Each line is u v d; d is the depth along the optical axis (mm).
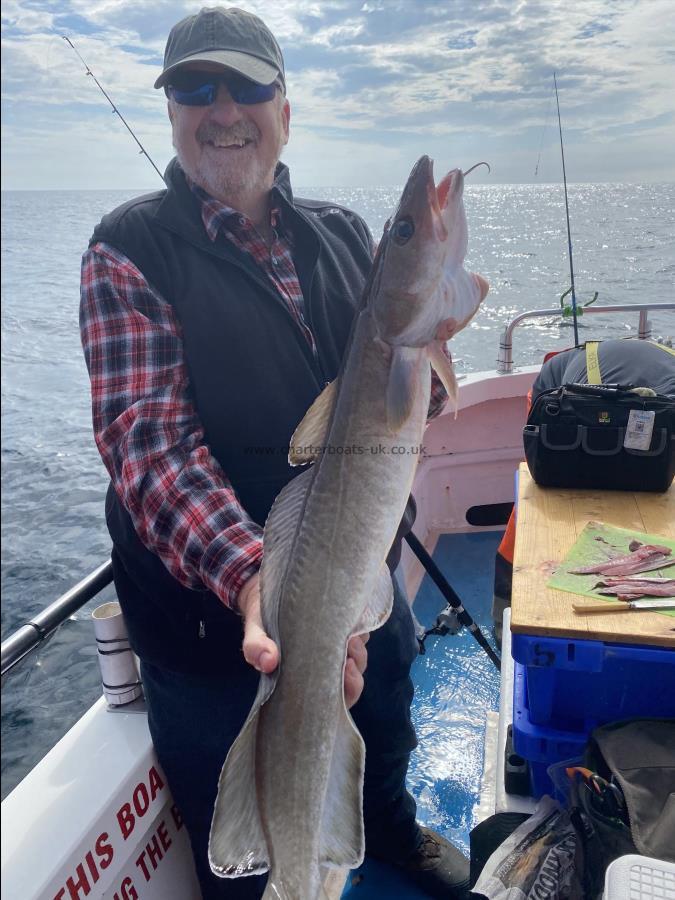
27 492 9234
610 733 1636
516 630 1723
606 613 1754
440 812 2549
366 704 2023
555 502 2396
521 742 1871
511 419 4375
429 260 1287
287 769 1197
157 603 1715
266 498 1792
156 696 1800
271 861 1167
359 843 1198
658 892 1162
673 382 2537
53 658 5113
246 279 1751
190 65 1681
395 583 2084
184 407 1696
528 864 1633
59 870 1456
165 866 1841
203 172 1762
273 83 1755
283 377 1767
